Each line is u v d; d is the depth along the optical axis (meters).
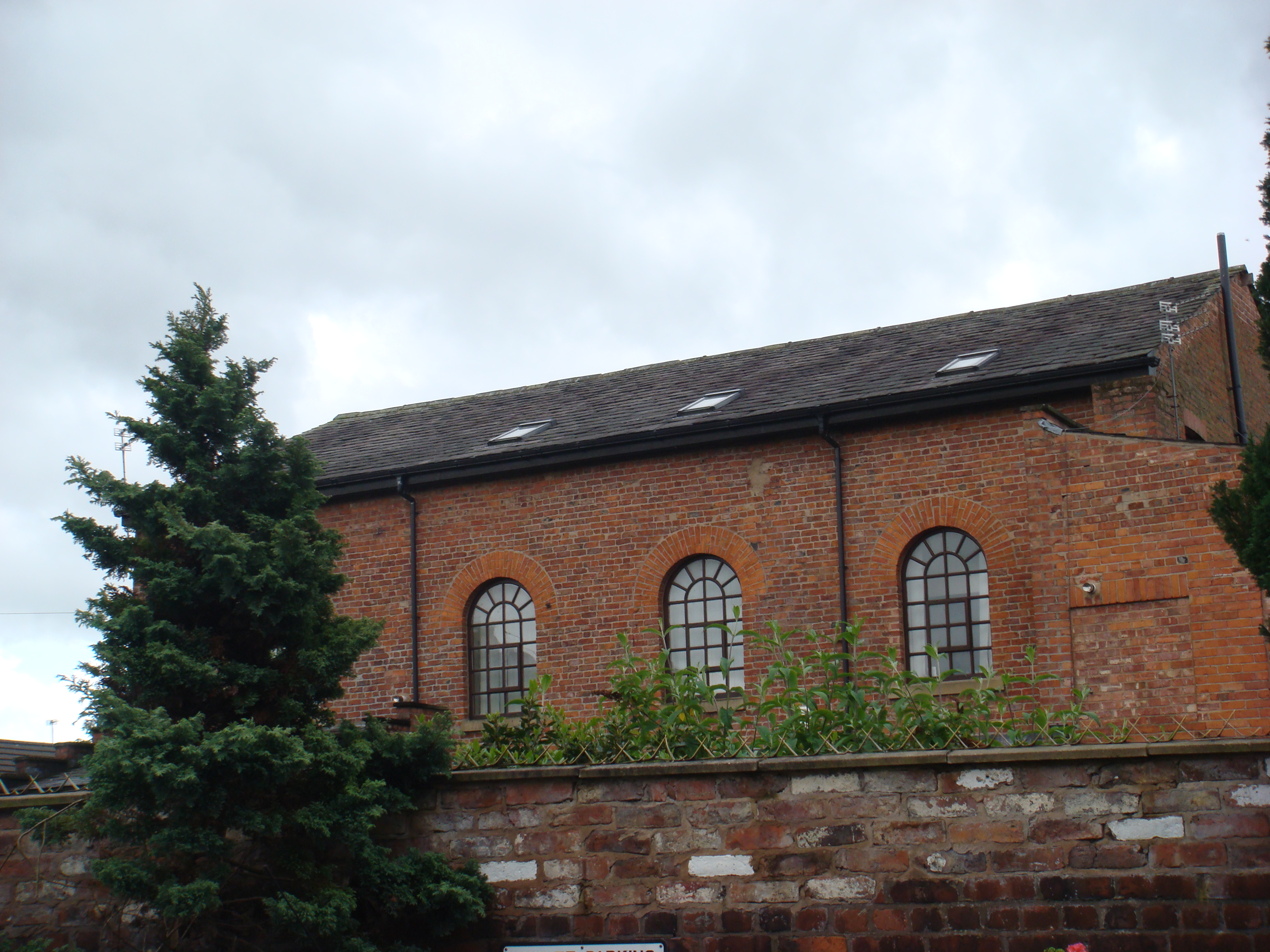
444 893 7.92
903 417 15.75
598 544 17.28
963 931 7.01
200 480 9.20
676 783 7.78
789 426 16.14
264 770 7.90
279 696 8.93
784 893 7.41
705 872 7.61
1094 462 12.81
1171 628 12.22
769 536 16.27
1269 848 6.53
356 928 8.06
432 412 21.89
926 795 7.22
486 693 17.83
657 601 16.80
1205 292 17.02
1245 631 11.85
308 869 8.13
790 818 7.48
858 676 9.12
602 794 7.95
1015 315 18.38
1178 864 6.67
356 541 18.81
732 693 9.05
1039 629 13.02
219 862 8.08
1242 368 18.08
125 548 8.95
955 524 15.29
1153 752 6.77
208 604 8.84
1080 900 6.82
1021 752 7.01
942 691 14.89
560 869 7.96
